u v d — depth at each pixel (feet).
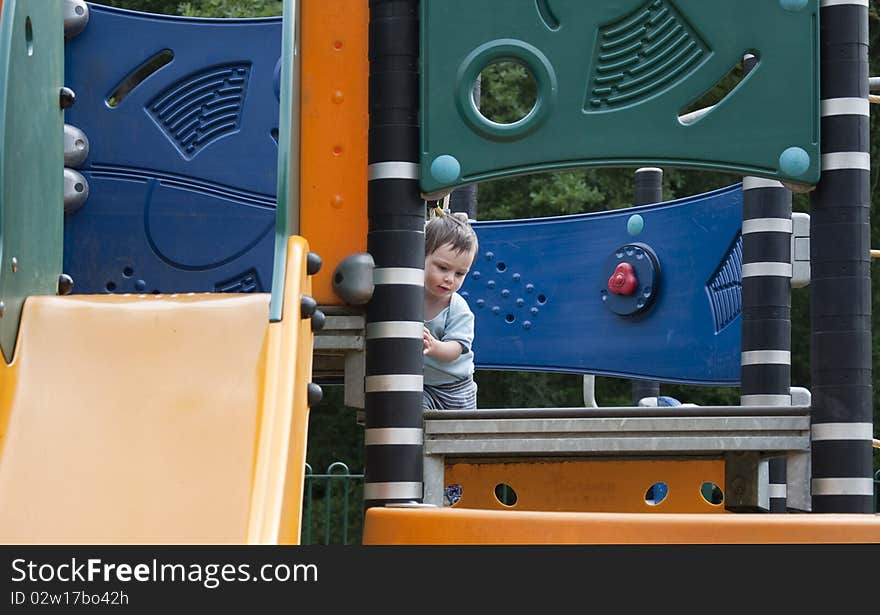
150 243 40.19
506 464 40.81
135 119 40.68
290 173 30.45
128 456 25.09
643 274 53.67
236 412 25.85
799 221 49.24
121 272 40.09
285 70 29.86
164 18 41.09
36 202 31.22
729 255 51.47
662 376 53.21
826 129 33.65
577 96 33.96
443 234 42.19
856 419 32.83
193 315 27.89
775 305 45.73
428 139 34.04
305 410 28.81
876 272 126.62
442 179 33.76
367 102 35.06
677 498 40.50
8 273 27.91
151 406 26.08
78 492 24.44
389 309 33.86
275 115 40.60
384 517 29.40
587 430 33.88
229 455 25.02
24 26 30.89
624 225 54.95
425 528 28.53
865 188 33.55
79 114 40.70
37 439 25.50
